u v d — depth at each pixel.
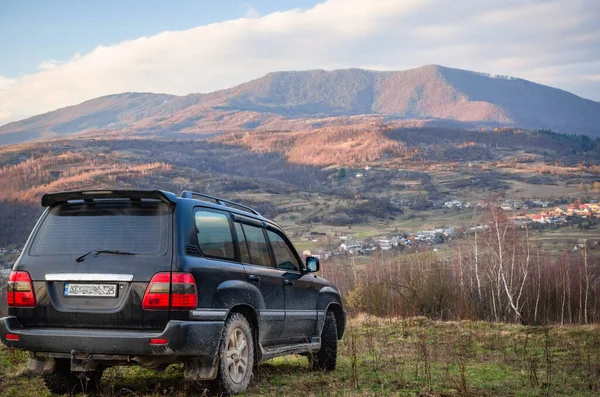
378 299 35.00
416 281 46.94
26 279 6.22
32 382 7.48
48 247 6.31
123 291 6.00
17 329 6.15
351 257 80.94
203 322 6.03
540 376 8.73
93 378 6.82
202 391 6.60
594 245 82.94
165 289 5.92
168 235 6.11
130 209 6.29
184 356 6.02
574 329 14.93
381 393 7.14
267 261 7.54
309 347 8.15
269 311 7.20
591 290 54.56
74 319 6.04
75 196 6.35
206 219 6.57
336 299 9.00
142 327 5.91
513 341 12.74
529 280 55.91
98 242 6.20
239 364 6.60
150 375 7.68
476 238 59.97
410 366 9.29
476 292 52.81
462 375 7.25
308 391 7.08
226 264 6.60
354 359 8.09
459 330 14.30
